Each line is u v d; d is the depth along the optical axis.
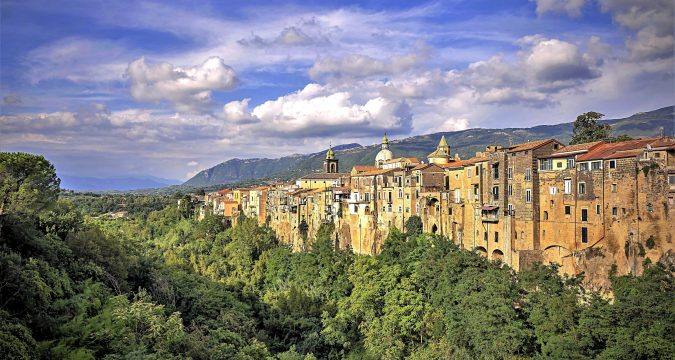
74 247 75.69
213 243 189.12
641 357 66.00
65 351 50.34
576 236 92.88
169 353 59.84
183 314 87.00
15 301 55.06
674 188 78.25
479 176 113.69
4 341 45.19
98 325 56.09
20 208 66.62
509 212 106.38
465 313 85.00
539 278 87.12
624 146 88.81
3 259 55.47
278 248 170.25
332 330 101.12
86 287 65.62
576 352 69.62
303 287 131.50
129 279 85.06
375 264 113.25
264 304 118.44
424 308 94.62
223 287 114.81
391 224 140.25
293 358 88.88
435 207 126.00
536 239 100.31
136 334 60.22
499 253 107.88
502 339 77.19
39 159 72.19
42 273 60.97
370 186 147.88
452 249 107.06
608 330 69.62
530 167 100.94
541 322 76.94
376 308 101.31
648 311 68.81
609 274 86.56
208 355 68.75
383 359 90.62
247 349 76.69
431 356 86.50
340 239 158.38
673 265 77.75
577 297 81.00
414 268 105.38
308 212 175.25
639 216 82.25
